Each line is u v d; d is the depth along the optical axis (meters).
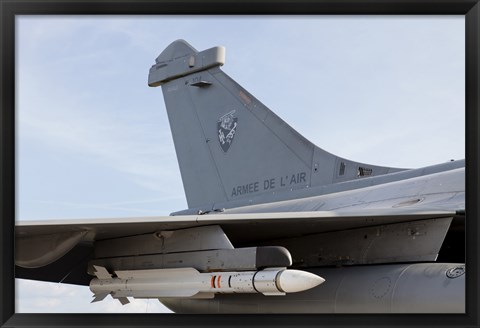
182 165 11.71
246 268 6.79
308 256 8.30
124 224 7.05
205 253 7.24
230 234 8.30
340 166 9.20
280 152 10.10
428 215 7.04
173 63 11.99
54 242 7.50
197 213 11.09
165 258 7.61
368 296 7.12
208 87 11.42
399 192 8.00
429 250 7.14
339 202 8.66
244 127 10.71
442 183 7.62
